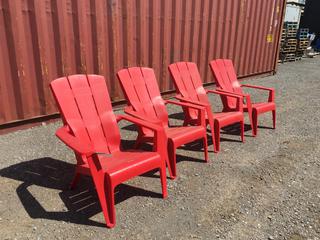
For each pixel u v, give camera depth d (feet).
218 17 20.35
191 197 9.03
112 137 9.57
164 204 8.66
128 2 15.16
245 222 8.07
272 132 14.33
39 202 8.53
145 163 8.15
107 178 7.43
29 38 12.42
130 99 10.70
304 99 20.53
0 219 7.82
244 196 9.18
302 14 52.90
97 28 14.38
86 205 8.48
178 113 16.57
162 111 11.51
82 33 13.93
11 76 12.35
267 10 24.40
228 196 9.14
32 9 12.20
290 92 22.25
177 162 11.07
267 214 8.42
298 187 9.80
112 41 15.15
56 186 9.29
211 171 10.52
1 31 11.72
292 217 8.35
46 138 12.53
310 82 25.98
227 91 13.50
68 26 13.42
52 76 13.48
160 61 17.76
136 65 16.65
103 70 15.21
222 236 7.54
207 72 21.03
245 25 22.79
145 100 11.14
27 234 7.36
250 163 11.19
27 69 12.68
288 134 14.19
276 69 28.58
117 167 7.68
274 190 9.57
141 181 9.75
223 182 9.87
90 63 14.65
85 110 9.14
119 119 9.80
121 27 15.33
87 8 13.82
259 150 12.32
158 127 8.73
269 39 25.93
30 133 12.98
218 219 8.14
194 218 8.14
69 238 7.29
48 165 10.44
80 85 9.21
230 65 15.03
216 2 19.83
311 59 39.91
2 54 11.93
